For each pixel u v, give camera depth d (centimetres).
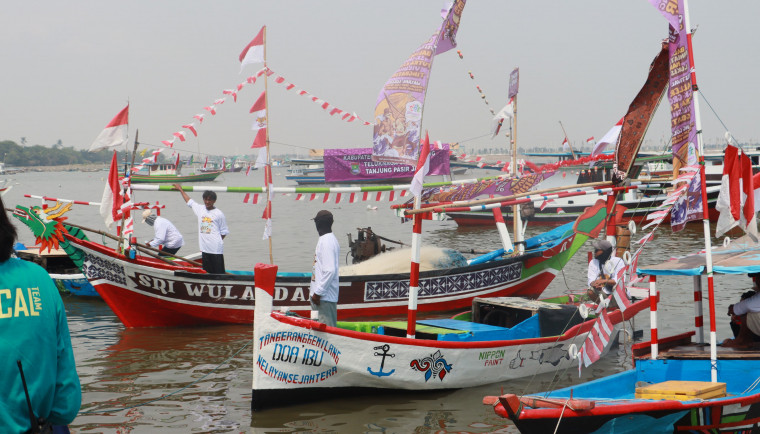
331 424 744
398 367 822
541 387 884
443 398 838
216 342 1118
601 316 667
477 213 3225
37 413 323
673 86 852
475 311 1056
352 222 3675
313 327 778
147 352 1055
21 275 322
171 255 1470
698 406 607
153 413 780
